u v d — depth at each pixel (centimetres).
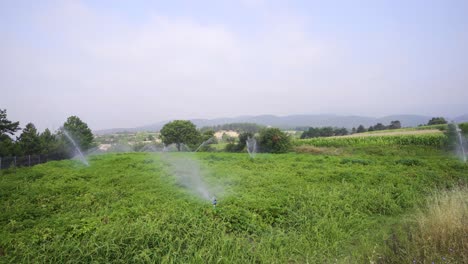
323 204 839
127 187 1052
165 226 629
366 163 1738
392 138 3169
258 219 730
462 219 596
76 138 3494
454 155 2300
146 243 557
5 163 2031
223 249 557
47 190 998
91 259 517
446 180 1180
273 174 1314
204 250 553
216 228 652
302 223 719
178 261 523
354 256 568
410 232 609
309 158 2023
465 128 2883
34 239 575
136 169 1528
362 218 790
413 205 888
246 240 621
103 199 891
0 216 718
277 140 2823
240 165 1705
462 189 941
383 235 648
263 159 1956
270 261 541
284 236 645
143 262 516
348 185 1082
